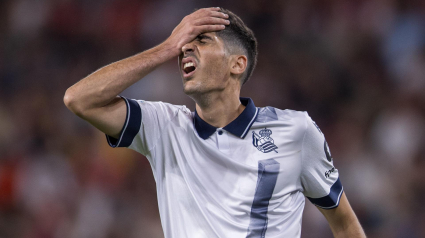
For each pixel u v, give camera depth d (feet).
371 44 106.73
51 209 83.51
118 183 86.17
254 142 29.32
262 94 102.58
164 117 29.81
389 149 92.48
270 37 108.68
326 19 109.09
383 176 87.86
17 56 108.58
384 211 83.10
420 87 100.78
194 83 28.76
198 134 29.32
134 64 27.48
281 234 28.68
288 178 29.22
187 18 29.22
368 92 102.78
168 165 29.09
